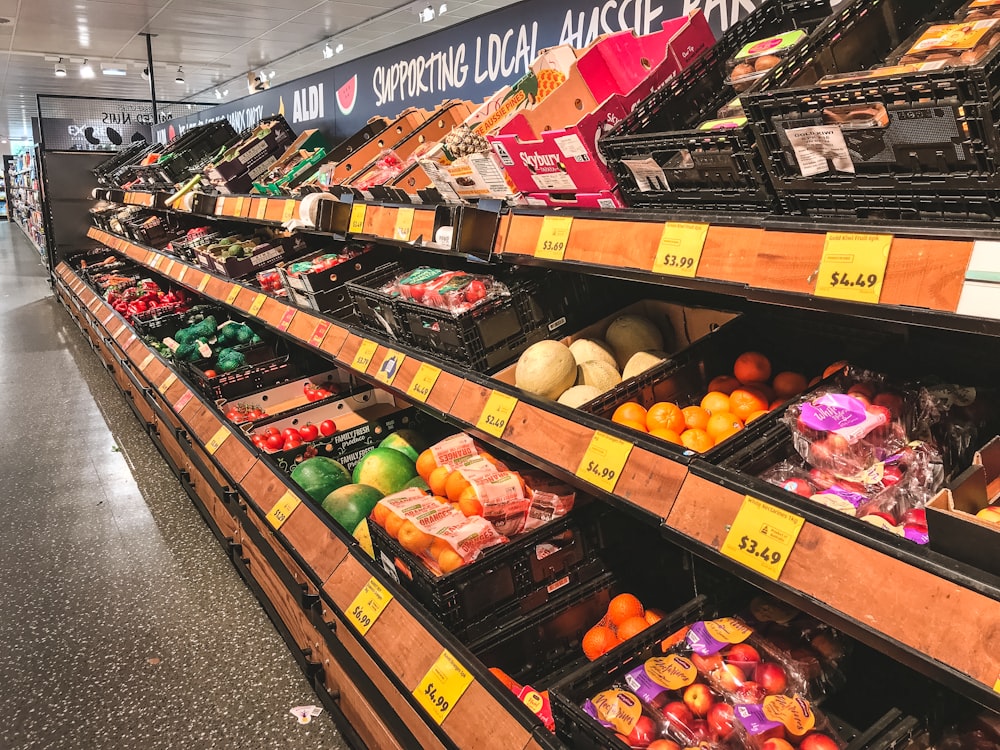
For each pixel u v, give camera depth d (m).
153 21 9.53
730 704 1.23
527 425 1.57
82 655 2.50
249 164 4.20
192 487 3.52
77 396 5.46
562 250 1.54
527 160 1.62
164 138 8.76
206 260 4.15
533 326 1.95
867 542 0.92
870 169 1.01
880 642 0.88
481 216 1.76
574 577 1.79
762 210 1.23
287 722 2.13
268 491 2.46
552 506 1.76
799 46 1.13
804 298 1.06
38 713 2.23
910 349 1.56
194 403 3.35
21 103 17.56
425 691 1.53
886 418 1.24
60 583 2.95
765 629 1.37
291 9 9.23
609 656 1.36
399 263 2.61
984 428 1.31
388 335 2.29
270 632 2.56
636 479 1.28
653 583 1.88
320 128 4.48
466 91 3.07
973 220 0.93
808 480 1.18
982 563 0.82
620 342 1.93
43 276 12.24
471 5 9.44
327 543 2.07
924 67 1.00
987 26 1.02
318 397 3.40
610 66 1.68
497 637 1.67
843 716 1.32
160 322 4.70
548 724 1.43
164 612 2.71
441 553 1.67
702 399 1.73
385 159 2.66
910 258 0.94
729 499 1.11
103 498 3.72
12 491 3.86
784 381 1.59
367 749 1.87
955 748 1.16
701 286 1.23
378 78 3.75
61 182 8.79
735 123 1.22
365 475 2.44
